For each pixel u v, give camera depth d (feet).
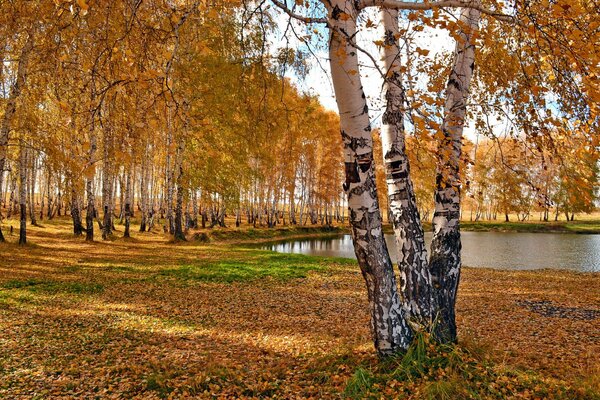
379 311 13.52
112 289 30.58
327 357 16.08
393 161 14.46
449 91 14.42
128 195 73.15
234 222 139.95
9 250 47.29
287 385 14.01
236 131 53.78
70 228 84.74
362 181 12.73
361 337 19.93
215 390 13.67
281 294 31.37
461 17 14.44
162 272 38.47
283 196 137.59
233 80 43.52
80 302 26.20
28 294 27.22
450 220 15.20
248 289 32.78
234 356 17.60
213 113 45.70
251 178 80.02
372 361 14.56
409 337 13.83
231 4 11.75
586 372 14.24
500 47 15.12
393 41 13.92
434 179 15.37
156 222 115.44
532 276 44.50
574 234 126.72
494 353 15.42
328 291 32.94
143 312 24.64
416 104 9.85
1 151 38.88
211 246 67.05
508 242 99.30
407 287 14.46
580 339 20.29
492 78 16.85
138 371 15.28
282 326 22.82
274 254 56.29
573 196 13.12
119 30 11.34
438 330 14.25
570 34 9.69
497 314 26.20
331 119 116.37
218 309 26.25
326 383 13.79
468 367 13.21
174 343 19.20
